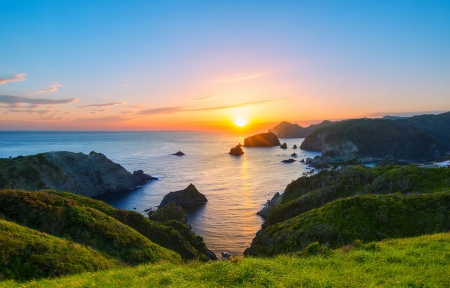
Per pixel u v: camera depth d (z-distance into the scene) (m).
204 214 86.94
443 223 32.22
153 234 44.19
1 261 18.95
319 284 11.03
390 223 34.16
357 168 69.62
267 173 158.25
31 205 31.48
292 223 44.06
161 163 194.00
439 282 11.30
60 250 22.77
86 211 34.53
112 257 28.00
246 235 71.00
